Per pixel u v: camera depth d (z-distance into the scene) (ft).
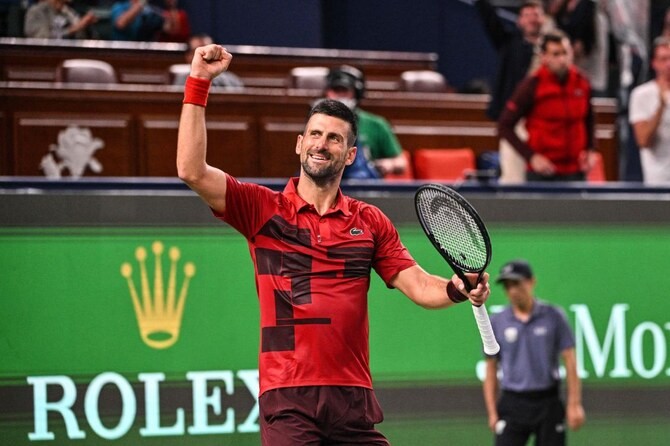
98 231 62.59
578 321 69.36
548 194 70.13
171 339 63.52
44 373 61.72
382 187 67.56
